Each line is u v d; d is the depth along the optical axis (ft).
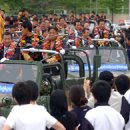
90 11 269.44
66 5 259.80
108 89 40.19
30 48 66.74
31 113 38.37
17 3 225.35
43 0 242.99
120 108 46.26
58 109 41.22
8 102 52.85
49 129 40.16
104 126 39.22
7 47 68.90
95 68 67.15
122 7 278.87
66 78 65.77
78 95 43.11
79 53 77.77
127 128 44.27
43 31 107.76
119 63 81.41
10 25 117.80
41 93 56.24
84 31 93.86
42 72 56.39
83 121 39.60
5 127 38.04
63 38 76.95
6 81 57.57
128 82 47.98
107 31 108.27
